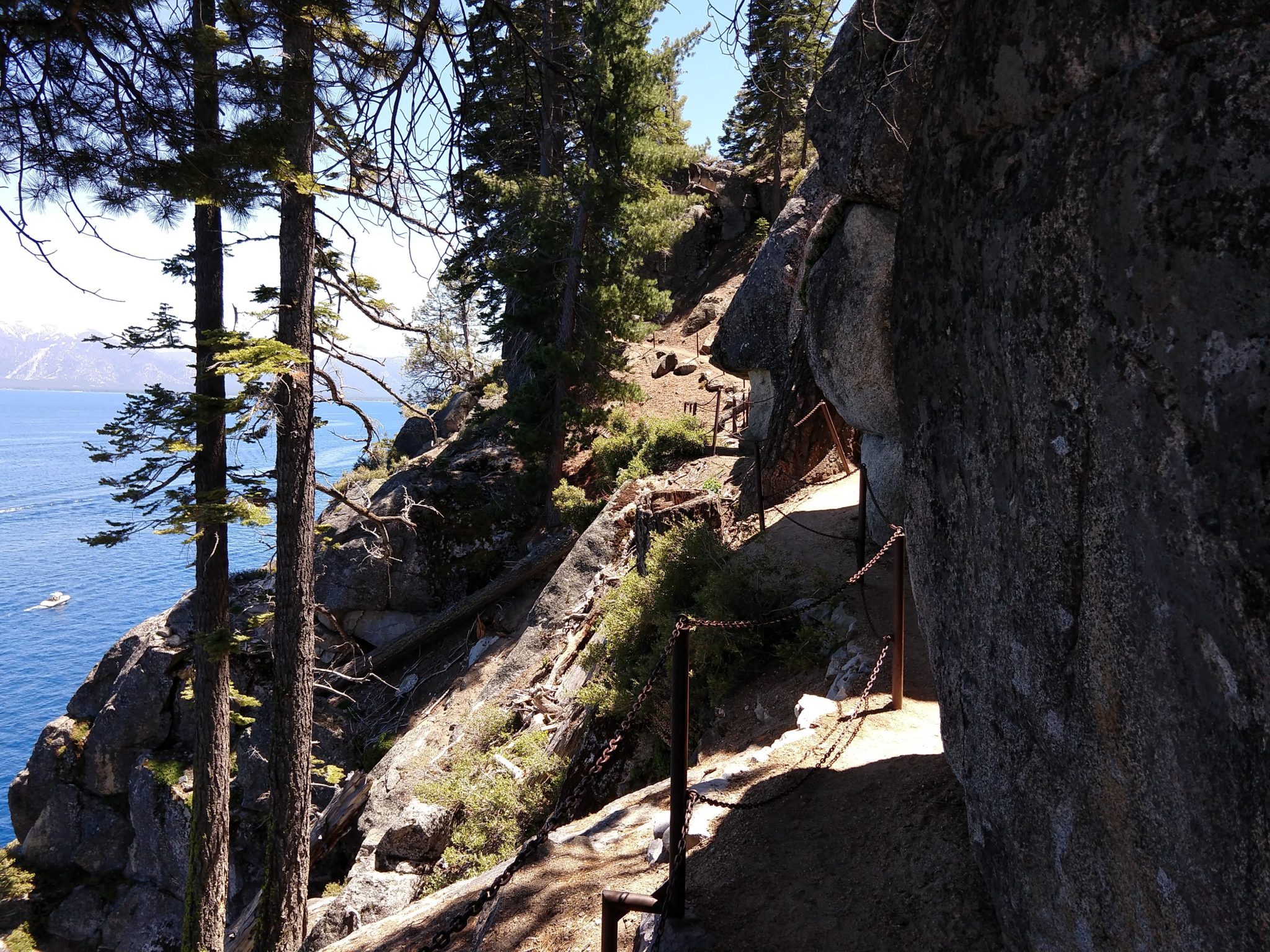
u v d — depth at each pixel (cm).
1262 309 178
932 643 364
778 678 838
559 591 1678
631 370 2527
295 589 1245
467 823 1041
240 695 1389
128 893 2208
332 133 613
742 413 2406
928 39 666
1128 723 229
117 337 1211
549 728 1259
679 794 395
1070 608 252
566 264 2336
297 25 566
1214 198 189
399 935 567
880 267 876
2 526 13725
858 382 946
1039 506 262
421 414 1395
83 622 8406
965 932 362
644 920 426
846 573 993
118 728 2275
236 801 2045
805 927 393
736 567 950
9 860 2334
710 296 3616
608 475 2283
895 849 435
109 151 475
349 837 1614
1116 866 242
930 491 343
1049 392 249
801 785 539
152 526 1159
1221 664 192
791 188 3850
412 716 2000
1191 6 196
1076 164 234
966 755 333
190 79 492
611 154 2141
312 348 1235
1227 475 186
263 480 1304
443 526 2412
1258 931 188
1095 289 225
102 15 426
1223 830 196
